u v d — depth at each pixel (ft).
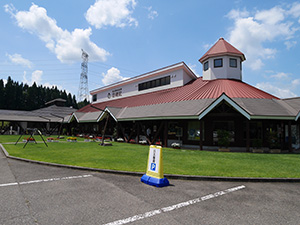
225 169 24.97
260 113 43.68
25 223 11.23
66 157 33.40
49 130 125.90
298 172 23.65
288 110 46.83
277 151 44.39
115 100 111.24
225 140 45.93
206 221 11.82
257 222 11.82
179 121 57.00
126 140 68.23
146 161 29.99
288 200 15.55
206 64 73.20
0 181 19.61
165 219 11.99
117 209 13.32
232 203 14.75
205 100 50.67
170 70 82.38
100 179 20.65
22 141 65.41
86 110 114.83
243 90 55.26
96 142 67.15
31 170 24.45
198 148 51.88
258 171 23.99
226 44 72.69
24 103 270.67
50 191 16.76
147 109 63.67
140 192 16.85
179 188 18.12
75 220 11.68
